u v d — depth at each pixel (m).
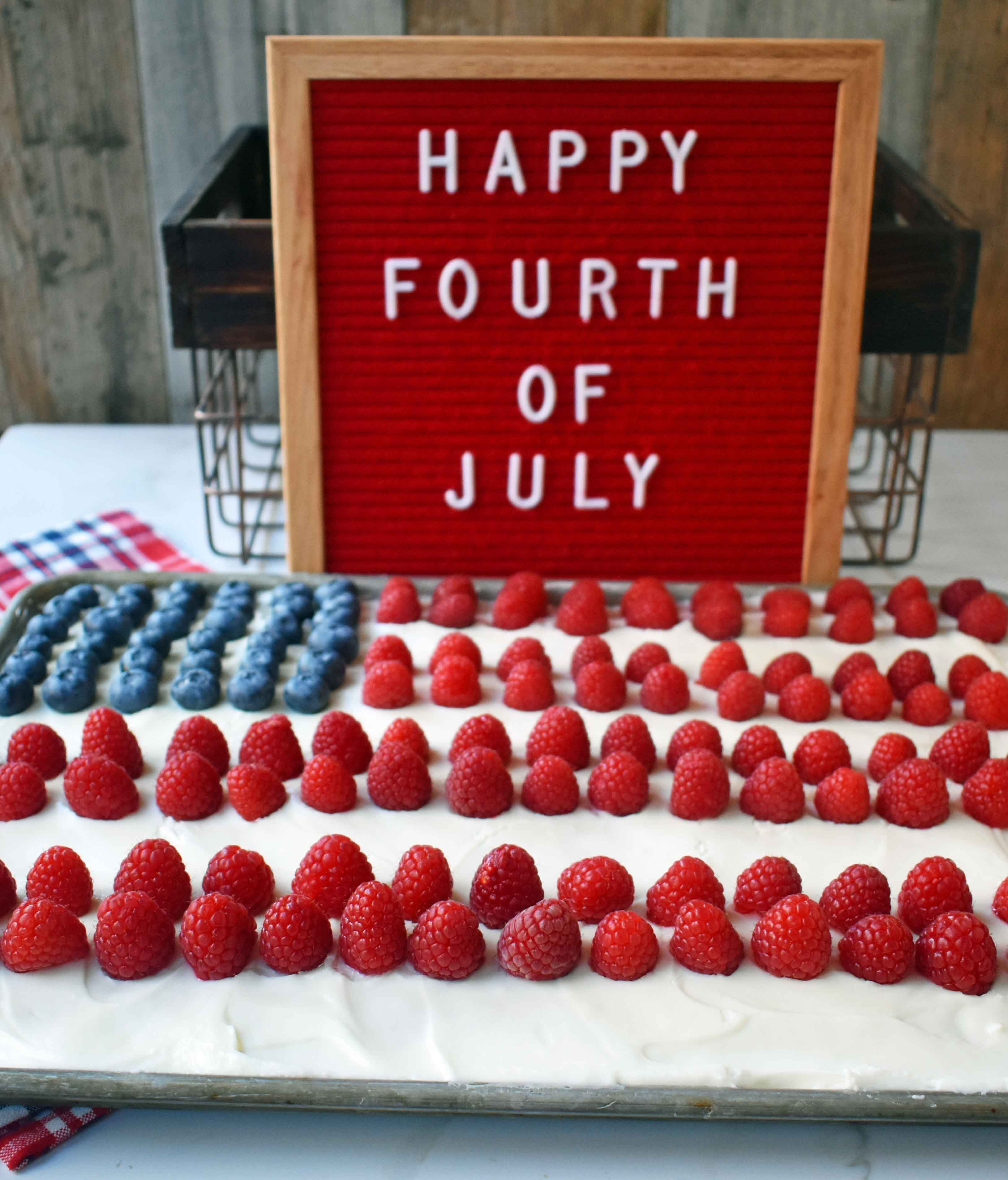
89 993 0.94
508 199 1.40
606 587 1.51
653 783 1.20
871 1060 0.89
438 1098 0.85
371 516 1.53
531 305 1.44
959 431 2.15
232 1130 0.90
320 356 1.46
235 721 1.27
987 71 1.92
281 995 0.94
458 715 1.29
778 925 0.95
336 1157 0.88
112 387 2.12
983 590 1.49
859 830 1.13
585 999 0.93
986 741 1.20
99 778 1.11
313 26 1.90
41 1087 0.85
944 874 1.01
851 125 1.37
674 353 1.46
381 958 0.95
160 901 1.00
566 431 1.49
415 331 1.45
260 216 1.99
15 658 1.33
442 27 1.90
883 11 1.88
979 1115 0.85
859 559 1.68
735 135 1.38
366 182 1.39
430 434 1.49
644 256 1.42
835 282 1.42
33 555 1.64
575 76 1.35
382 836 1.11
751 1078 0.87
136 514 1.78
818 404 1.47
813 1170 0.88
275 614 1.42
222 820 1.13
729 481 1.52
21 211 1.99
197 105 1.95
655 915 1.01
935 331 1.48
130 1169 0.87
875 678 1.30
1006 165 1.98
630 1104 0.85
